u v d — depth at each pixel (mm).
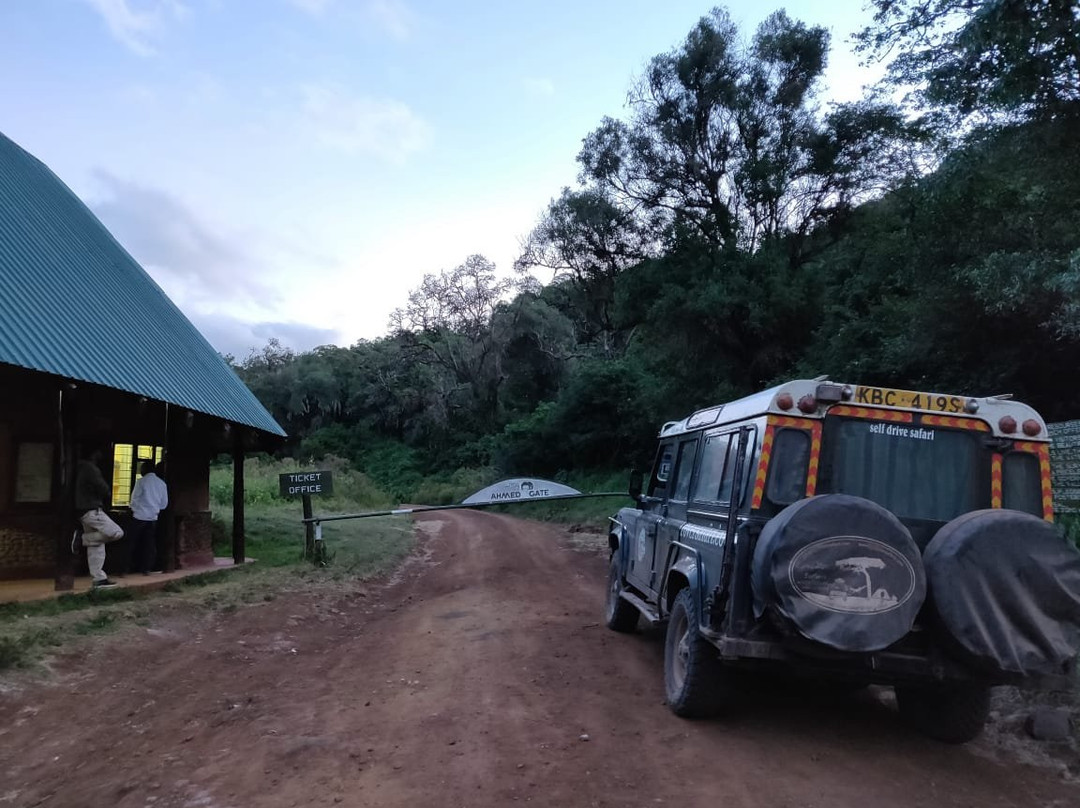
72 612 9219
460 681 7148
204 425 14391
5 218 11211
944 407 5508
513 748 5273
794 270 23859
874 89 17578
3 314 8820
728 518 5371
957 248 12453
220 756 5258
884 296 17625
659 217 29062
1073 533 7133
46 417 11727
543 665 7730
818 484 5359
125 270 14445
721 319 22266
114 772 5094
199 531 14281
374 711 6238
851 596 4637
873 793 4504
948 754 5262
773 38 25031
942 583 4664
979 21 9211
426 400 72000
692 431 7656
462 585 14297
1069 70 9344
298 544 18219
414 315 71812
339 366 89938
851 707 6352
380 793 4523
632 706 6301
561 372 63875
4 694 6520
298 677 7512
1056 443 7797
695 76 25656
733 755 5113
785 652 5008
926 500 5398
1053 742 5410
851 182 23109
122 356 10609
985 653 4562
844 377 16531
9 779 5090
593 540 22547
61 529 10086
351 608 11742
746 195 24297
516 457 43719
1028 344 11961
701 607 5656
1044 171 10664
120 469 12883
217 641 8922
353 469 68875
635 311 25672
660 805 4320
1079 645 4621
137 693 6938
